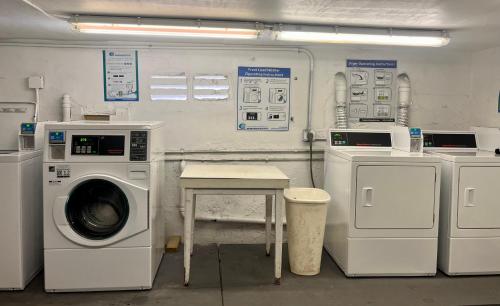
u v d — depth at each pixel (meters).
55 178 2.81
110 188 2.94
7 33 3.47
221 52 3.89
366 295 2.93
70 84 3.79
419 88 4.18
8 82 3.75
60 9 2.81
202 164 3.82
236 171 3.17
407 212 3.19
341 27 3.25
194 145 3.94
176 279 3.16
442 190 3.34
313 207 3.21
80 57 3.78
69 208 2.85
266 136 4.01
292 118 4.02
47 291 2.87
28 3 2.59
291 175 4.06
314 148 4.06
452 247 3.22
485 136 3.86
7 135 3.75
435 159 3.18
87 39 3.72
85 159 2.83
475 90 4.20
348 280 3.19
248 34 3.25
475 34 3.43
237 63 3.92
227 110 3.95
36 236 3.14
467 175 3.18
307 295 2.92
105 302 2.76
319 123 4.07
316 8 2.74
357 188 3.15
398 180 3.17
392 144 3.84
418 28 3.29
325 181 3.91
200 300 2.82
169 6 2.73
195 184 2.88
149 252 2.91
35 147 3.17
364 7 2.71
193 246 3.91
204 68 3.89
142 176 2.87
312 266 3.28
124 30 3.12
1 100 3.74
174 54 3.85
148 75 3.84
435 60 4.17
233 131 3.97
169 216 3.96
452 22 3.06
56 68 3.77
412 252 3.23
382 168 3.15
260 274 3.29
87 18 2.96
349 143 3.78
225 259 3.61
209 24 3.10
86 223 2.93
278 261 3.05
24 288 2.94
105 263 2.88
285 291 2.98
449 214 3.23
